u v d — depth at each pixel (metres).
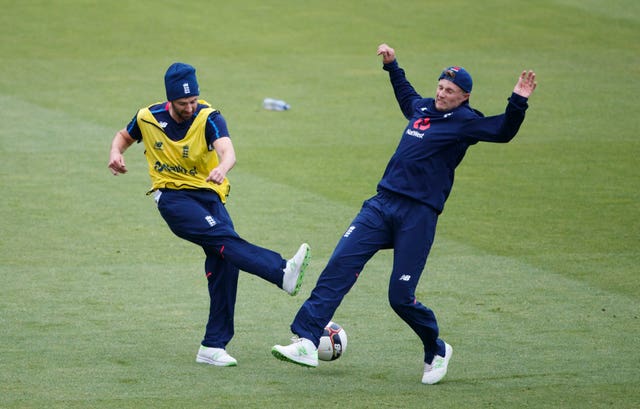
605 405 24.47
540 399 24.86
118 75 74.31
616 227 43.38
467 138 25.84
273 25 90.31
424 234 25.97
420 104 26.81
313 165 53.84
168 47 82.94
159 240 40.56
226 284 27.14
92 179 50.06
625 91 73.56
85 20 89.38
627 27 93.38
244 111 65.94
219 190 27.36
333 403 24.34
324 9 95.62
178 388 25.28
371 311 32.72
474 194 48.81
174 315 31.78
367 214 26.34
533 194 48.94
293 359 25.38
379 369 27.30
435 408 24.12
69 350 28.19
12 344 28.58
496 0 100.12
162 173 26.84
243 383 25.81
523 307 33.06
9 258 37.56
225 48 83.25
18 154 54.28
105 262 37.47
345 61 80.44
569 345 29.33
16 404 23.89
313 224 43.31
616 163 55.28
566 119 65.56
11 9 91.50
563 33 90.69
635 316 32.19
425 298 33.97
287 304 33.34
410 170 25.97
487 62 81.00
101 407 23.78
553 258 38.84
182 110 26.03
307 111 66.38
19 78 72.50
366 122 64.00
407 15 94.50
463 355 28.44
